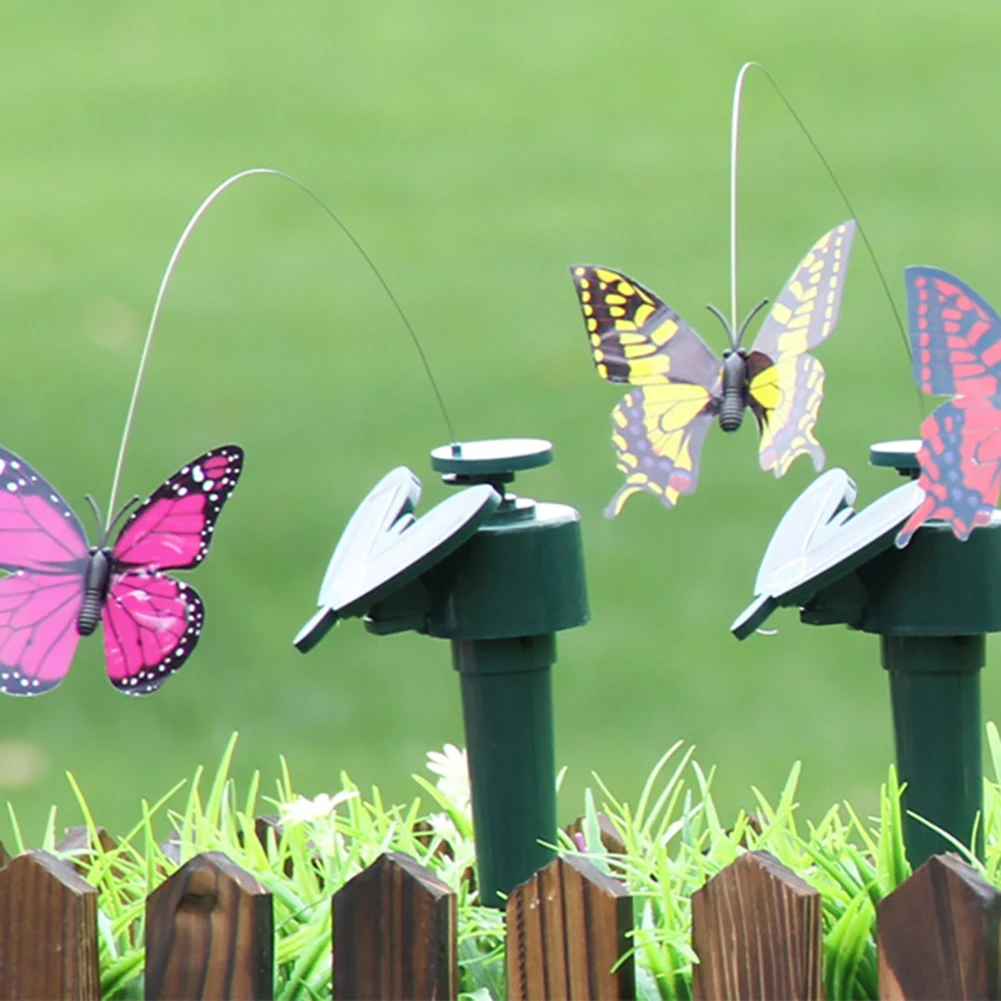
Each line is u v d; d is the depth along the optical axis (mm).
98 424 15992
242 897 3434
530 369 17391
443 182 23875
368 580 3744
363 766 10180
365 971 3404
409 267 20906
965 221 20734
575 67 28250
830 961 3623
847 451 14867
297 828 4191
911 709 4000
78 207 23406
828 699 11023
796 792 9641
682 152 24422
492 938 3953
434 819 4449
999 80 26109
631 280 3914
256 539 13555
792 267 19672
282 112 27000
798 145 24219
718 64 27922
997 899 3215
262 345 18391
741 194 22438
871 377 16656
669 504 3912
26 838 9250
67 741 10789
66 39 30625
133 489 14484
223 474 3756
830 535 3900
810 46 28344
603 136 25266
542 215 22422
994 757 4402
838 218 21203
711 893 3410
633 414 3939
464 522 3654
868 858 4270
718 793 9688
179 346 18375
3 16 31734
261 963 3439
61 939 3512
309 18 31266
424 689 11375
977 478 3367
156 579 3787
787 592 3787
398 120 26359
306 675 11578
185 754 10523
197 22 31188
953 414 3354
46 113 27375
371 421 16094
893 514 3725
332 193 23750
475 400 16609
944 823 3998
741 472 14938
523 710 3977
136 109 27250
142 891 4094
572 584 3945
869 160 23375
